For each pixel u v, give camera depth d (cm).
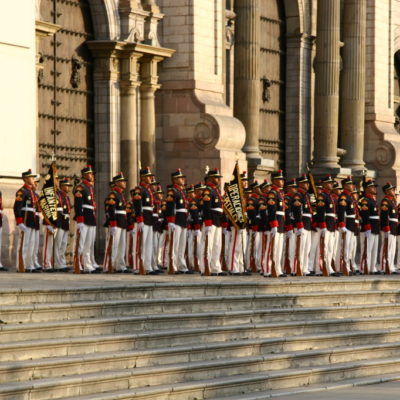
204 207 4531
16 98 4603
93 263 4525
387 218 5341
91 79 5588
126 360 3034
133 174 5628
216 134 5809
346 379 3534
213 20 5997
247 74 6419
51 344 2911
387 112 7831
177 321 3344
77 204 4409
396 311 4275
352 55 7388
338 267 5050
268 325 3566
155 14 5709
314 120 7075
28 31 4656
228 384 3147
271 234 4634
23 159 4628
